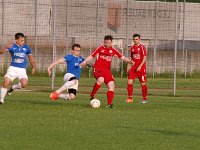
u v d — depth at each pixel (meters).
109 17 106.62
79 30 104.62
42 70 100.06
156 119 40.97
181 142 31.41
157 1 106.12
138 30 107.88
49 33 103.38
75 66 50.38
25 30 103.19
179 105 53.00
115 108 48.25
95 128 35.66
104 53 49.41
